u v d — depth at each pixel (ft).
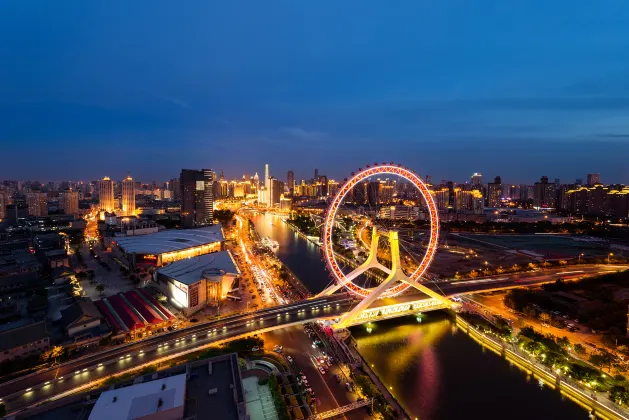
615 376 499.10
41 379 478.59
